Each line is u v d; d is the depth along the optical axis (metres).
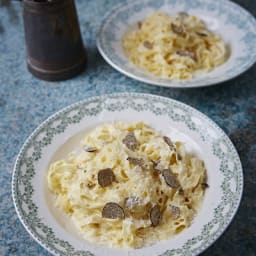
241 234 0.49
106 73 0.71
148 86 0.69
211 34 0.76
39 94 0.68
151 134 0.56
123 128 0.56
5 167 0.57
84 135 0.57
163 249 0.44
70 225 0.47
